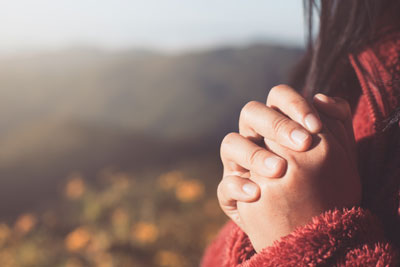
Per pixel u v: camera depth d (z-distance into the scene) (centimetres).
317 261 41
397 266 42
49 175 930
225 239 66
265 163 43
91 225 384
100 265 321
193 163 625
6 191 832
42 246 366
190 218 371
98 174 935
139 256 332
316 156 43
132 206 395
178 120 1195
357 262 41
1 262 342
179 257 325
